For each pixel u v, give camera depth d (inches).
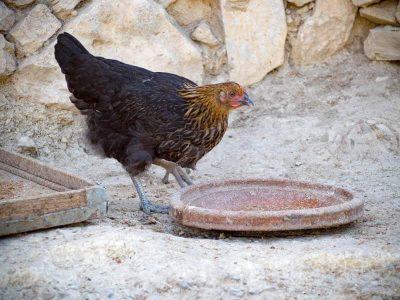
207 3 367.2
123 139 285.0
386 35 366.9
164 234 242.4
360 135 333.1
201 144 286.4
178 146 283.3
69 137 343.0
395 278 221.3
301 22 371.9
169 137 280.2
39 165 281.0
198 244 235.1
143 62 350.6
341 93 365.4
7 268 213.6
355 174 315.3
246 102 280.7
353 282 219.0
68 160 335.6
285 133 346.0
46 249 224.2
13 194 266.5
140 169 282.0
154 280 211.9
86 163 334.6
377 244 235.3
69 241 228.1
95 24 340.5
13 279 210.8
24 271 212.8
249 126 355.9
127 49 348.2
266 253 227.8
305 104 362.3
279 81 371.9
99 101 284.0
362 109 352.8
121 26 344.8
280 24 365.4
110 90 281.6
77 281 212.8
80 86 285.9
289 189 278.5
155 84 285.9
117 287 210.1
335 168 321.4
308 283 216.5
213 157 335.6
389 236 245.4
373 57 374.0
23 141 330.3
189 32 366.3
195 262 219.5
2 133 332.2
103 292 208.4
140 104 278.5
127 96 279.7
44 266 216.7
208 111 280.4
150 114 277.4
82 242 226.8
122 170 330.3
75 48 286.8
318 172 319.0
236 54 364.8
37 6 338.0
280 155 332.2
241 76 366.9
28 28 335.6
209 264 218.7
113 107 281.6
